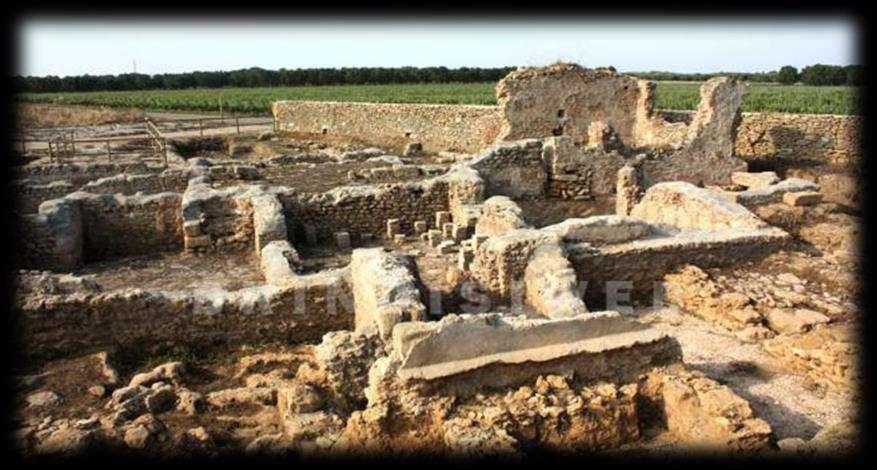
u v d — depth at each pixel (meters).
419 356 8.12
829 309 11.86
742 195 17.94
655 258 13.71
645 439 8.57
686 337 11.93
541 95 28.28
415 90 78.44
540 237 13.05
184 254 17.03
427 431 8.09
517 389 8.51
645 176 23.30
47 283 11.84
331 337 9.84
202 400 9.55
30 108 52.62
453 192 19.09
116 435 8.33
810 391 10.01
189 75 101.44
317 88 92.19
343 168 24.42
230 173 23.03
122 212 16.94
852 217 17.41
